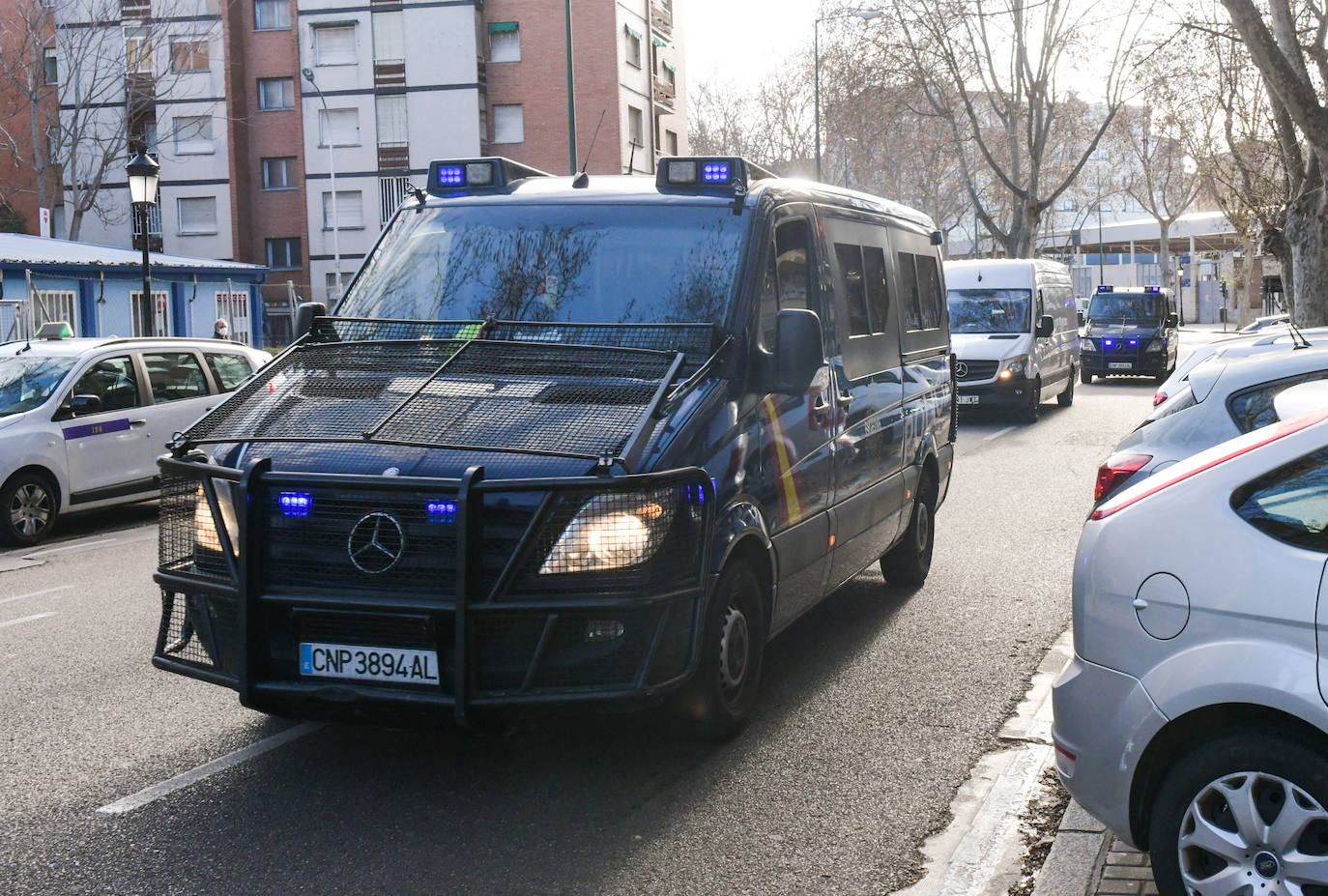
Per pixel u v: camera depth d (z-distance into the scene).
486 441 4.76
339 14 49.44
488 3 49.50
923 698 6.27
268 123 50.84
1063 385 24.64
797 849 4.45
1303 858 3.30
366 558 4.56
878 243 7.62
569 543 4.50
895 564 8.72
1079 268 96.62
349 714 4.66
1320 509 3.42
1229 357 8.40
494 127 50.19
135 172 19.38
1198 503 3.60
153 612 8.47
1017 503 12.78
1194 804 3.47
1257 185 30.84
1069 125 60.59
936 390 8.77
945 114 45.38
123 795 4.95
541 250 5.91
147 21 47.31
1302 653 3.32
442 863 4.30
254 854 4.38
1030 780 5.12
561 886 4.13
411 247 6.15
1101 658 3.69
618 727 5.76
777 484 5.71
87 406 12.55
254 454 4.86
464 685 4.43
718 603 5.24
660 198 5.98
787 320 5.49
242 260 50.94
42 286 27.97
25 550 11.70
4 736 5.73
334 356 5.59
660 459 4.73
